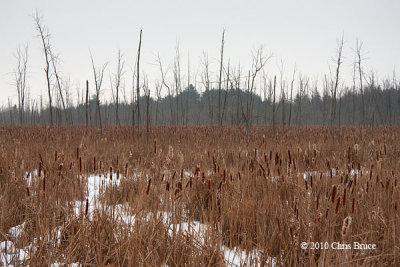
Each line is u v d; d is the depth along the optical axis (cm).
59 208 389
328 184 439
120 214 355
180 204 377
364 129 1773
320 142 1076
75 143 1041
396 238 337
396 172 560
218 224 384
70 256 291
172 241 310
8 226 377
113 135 1291
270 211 381
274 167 461
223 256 295
